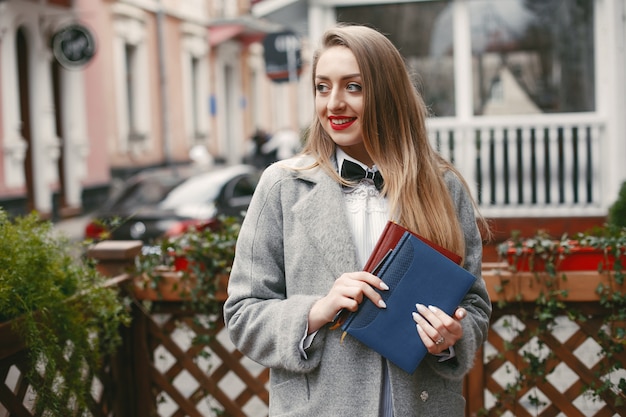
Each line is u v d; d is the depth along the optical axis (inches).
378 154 78.5
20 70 571.8
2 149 524.4
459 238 78.6
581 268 111.0
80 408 106.5
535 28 335.6
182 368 125.6
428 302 73.0
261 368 166.9
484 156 336.2
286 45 570.9
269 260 79.4
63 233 110.2
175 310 124.5
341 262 75.8
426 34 343.3
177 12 833.5
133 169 733.3
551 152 331.0
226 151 984.9
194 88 909.8
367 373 75.1
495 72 340.5
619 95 305.9
